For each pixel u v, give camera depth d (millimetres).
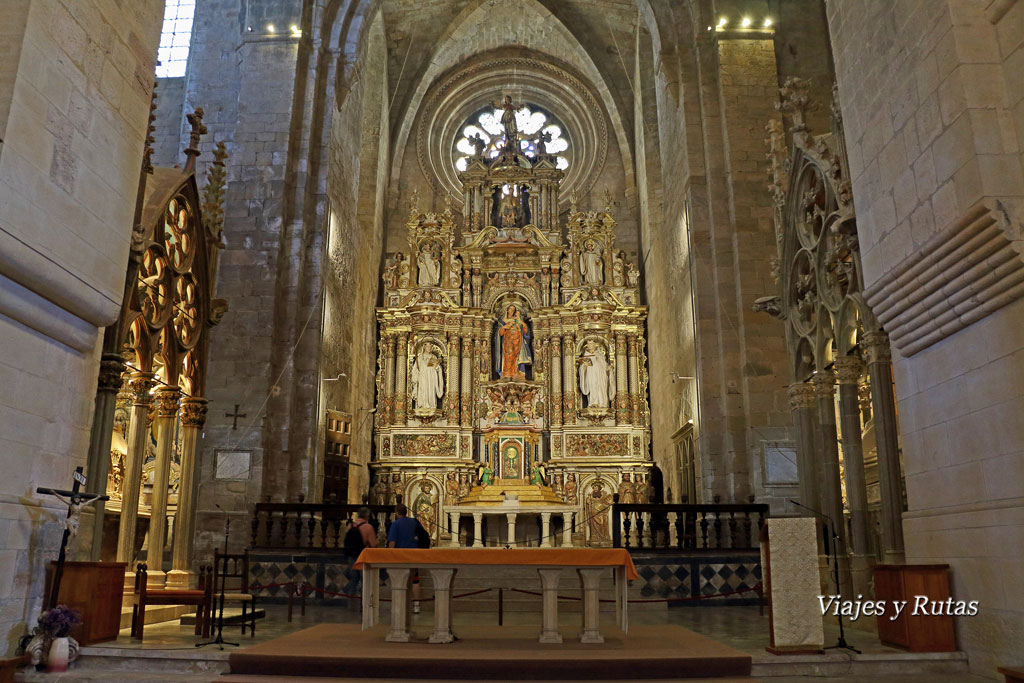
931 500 8766
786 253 14555
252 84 20156
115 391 10891
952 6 7988
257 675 7902
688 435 21672
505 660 7816
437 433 26797
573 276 28734
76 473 8391
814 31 21078
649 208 27297
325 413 20734
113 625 9172
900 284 8781
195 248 13609
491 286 28875
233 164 19578
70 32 8625
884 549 10578
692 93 21000
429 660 7809
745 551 15891
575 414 27219
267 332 18578
